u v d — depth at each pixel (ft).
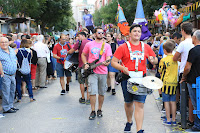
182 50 16.69
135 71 14.82
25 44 25.17
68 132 16.83
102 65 19.66
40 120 19.48
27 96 28.43
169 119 17.67
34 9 102.01
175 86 17.33
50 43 40.96
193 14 60.70
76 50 25.31
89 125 18.19
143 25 42.75
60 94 29.17
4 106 21.72
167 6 46.39
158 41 42.09
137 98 14.65
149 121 18.72
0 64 20.27
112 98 26.76
